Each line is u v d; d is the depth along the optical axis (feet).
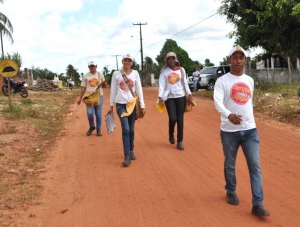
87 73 30.73
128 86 22.36
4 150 24.23
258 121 36.04
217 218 14.71
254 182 14.73
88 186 18.69
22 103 53.98
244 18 54.08
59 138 30.17
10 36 80.53
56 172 21.08
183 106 25.38
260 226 13.97
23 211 15.66
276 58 106.22
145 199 16.81
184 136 29.94
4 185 18.60
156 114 42.06
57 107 51.96
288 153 23.95
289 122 34.94
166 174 20.34
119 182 19.16
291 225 14.05
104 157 24.11
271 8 46.03
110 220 14.73
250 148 14.76
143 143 27.76
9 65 39.78
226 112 14.26
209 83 79.61
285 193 17.22
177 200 16.65
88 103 30.50
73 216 15.20
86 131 33.04
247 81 14.84
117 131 32.76
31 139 28.71
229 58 14.92
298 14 41.75
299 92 39.52
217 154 24.27
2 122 33.78
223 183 18.76
